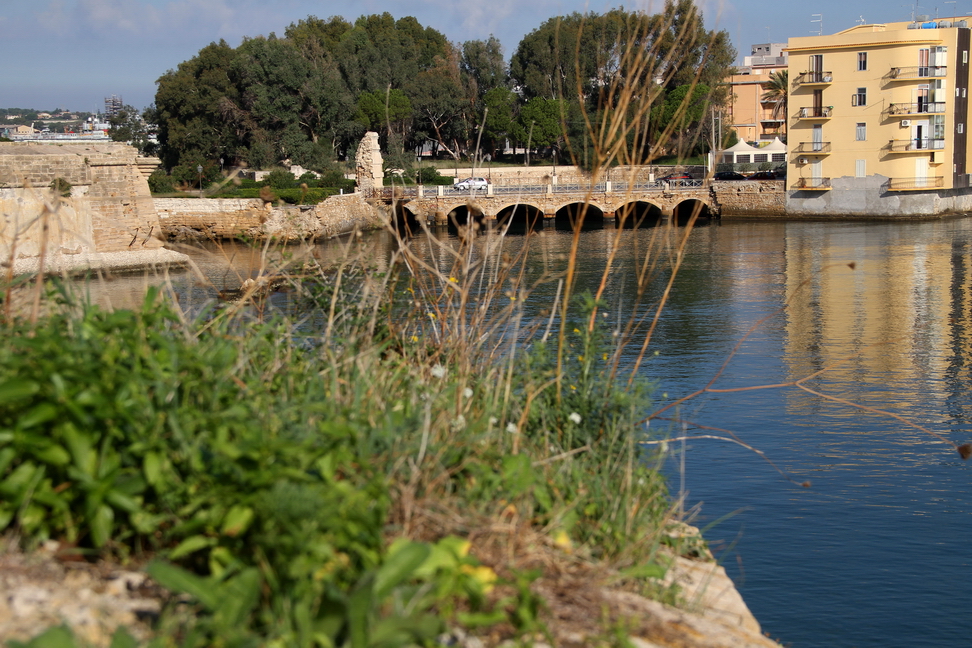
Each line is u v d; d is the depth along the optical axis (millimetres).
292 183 60188
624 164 6215
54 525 3725
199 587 2967
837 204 62062
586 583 4004
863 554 10234
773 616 8805
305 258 7613
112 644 2670
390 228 6977
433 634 2936
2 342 4434
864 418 16016
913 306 27875
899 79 58781
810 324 25406
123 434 3764
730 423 15547
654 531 4922
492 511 4266
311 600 3072
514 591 3648
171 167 82375
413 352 6711
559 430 5910
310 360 5891
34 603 3156
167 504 3611
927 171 59469
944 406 16984
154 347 4633
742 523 11078
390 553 3232
